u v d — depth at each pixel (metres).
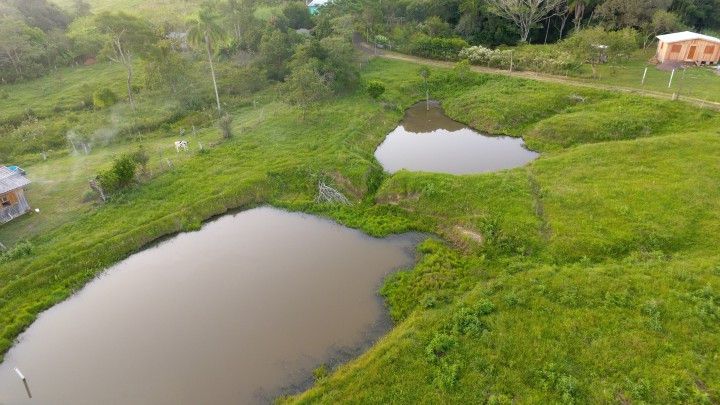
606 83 60.66
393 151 52.88
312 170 46.03
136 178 45.44
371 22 85.12
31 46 76.88
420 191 41.69
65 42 81.75
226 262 36.31
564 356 24.92
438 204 40.16
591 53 65.69
